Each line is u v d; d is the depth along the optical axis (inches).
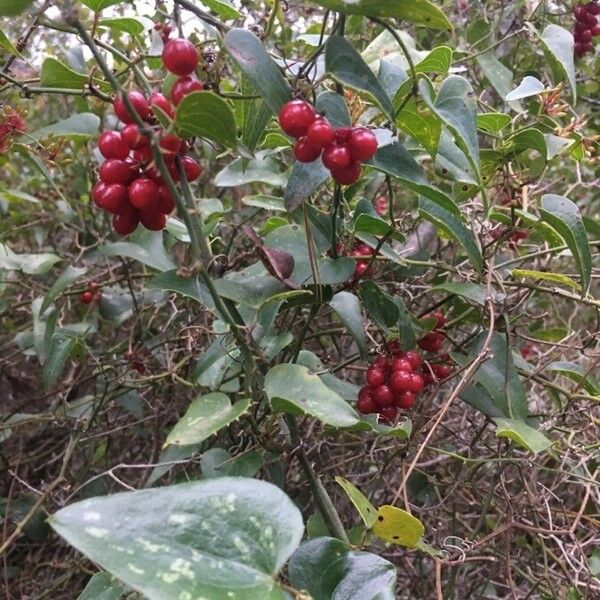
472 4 15.0
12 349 14.7
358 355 10.5
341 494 11.1
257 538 4.8
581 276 8.6
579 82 15.0
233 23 10.9
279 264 7.2
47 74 8.4
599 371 14.0
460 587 11.4
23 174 15.9
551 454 9.8
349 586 6.4
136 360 10.9
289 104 6.1
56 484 9.5
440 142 8.6
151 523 4.6
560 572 10.8
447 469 11.7
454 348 10.4
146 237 10.0
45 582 11.4
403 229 11.1
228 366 8.3
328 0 6.1
